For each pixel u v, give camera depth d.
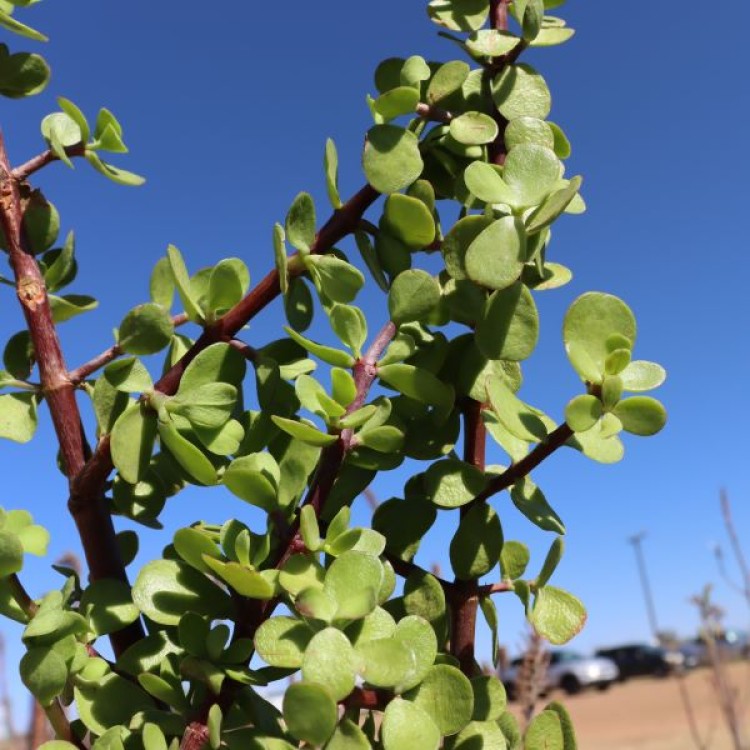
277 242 0.30
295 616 0.28
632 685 7.23
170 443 0.29
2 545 0.29
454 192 0.35
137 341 0.31
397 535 0.32
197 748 0.26
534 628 0.30
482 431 0.33
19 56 0.36
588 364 0.29
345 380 0.28
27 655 0.27
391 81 0.37
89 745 0.32
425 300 0.30
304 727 0.23
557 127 0.34
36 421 0.32
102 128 0.35
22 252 0.33
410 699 0.27
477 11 0.38
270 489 0.28
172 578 0.29
